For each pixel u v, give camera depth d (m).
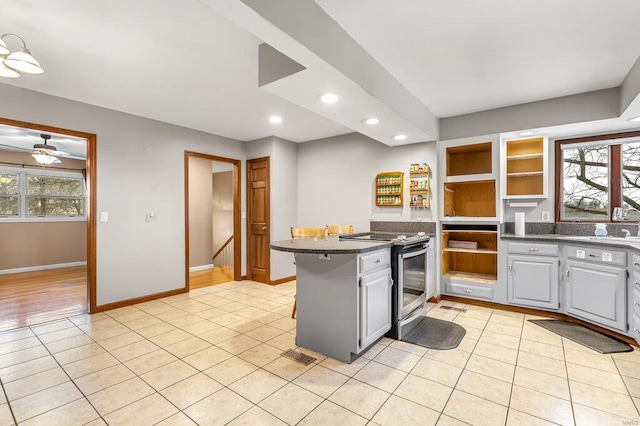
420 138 3.74
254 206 5.17
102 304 3.54
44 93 3.13
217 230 7.54
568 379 2.10
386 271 2.70
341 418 1.71
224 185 7.46
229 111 3.69
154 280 4.02
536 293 3.30
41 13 1.87
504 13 1.87
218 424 1.67
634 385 2.02
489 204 3.98
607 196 3.49
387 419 1.71
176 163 4.25
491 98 3.24
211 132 4.64
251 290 4.53
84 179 6.80
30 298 4.10
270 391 1.97
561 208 3.70
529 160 3.79
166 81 2.86
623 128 3.28
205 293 4.36
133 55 2.39
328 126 4.31
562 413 1.75
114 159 3.64
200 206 6.26
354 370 2.23
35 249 6.07
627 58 2.40
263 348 2.59
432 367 2.28
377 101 2.51
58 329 3.01
